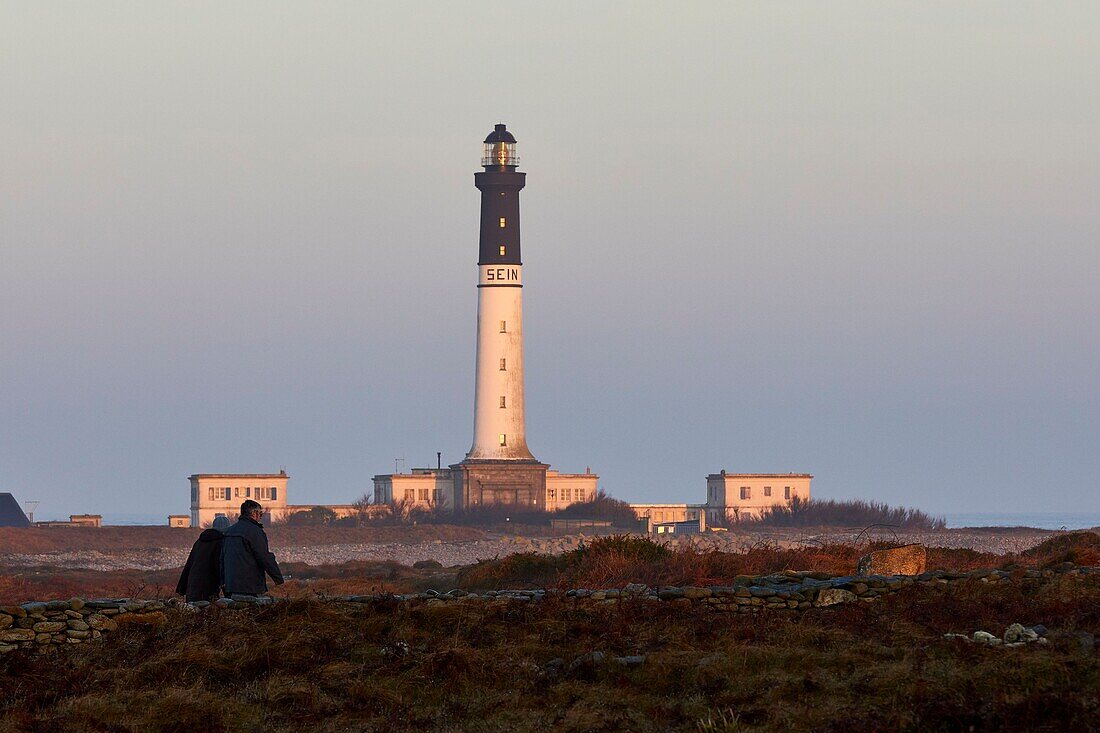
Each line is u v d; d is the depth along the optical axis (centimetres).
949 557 15738
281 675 9025
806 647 9312
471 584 16425
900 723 7438
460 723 8075
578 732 7744
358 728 8075
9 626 9662
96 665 9281
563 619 10162
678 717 7950
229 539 10712
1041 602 10456
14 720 8100
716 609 10694
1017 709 7444
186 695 8488
